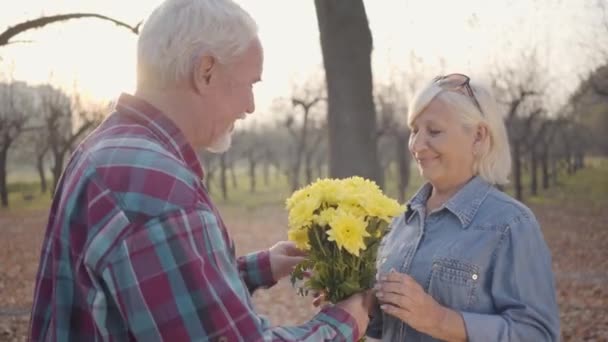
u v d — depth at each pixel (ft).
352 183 6.23
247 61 4.88
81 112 59.57
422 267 6.28
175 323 4.13
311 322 5.00
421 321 5.56
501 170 6.50
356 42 17.40
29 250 40.37
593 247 37.01
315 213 5.94
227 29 4.70
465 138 6.32
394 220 7.07
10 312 22.29
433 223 6.53
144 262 4.12
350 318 5.19
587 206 60.03
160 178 4.31
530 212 6.22
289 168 97.09
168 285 4.13
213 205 4.69
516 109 55.31
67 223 4.45
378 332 6.86
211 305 4.20
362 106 17.51
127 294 4.13
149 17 4.79
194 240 4.25
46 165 113.19
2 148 69.56
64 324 4.53
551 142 80.12
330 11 17.37
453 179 6.51
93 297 4.27
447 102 6.30
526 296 5.89
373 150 17.72
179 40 4.60
